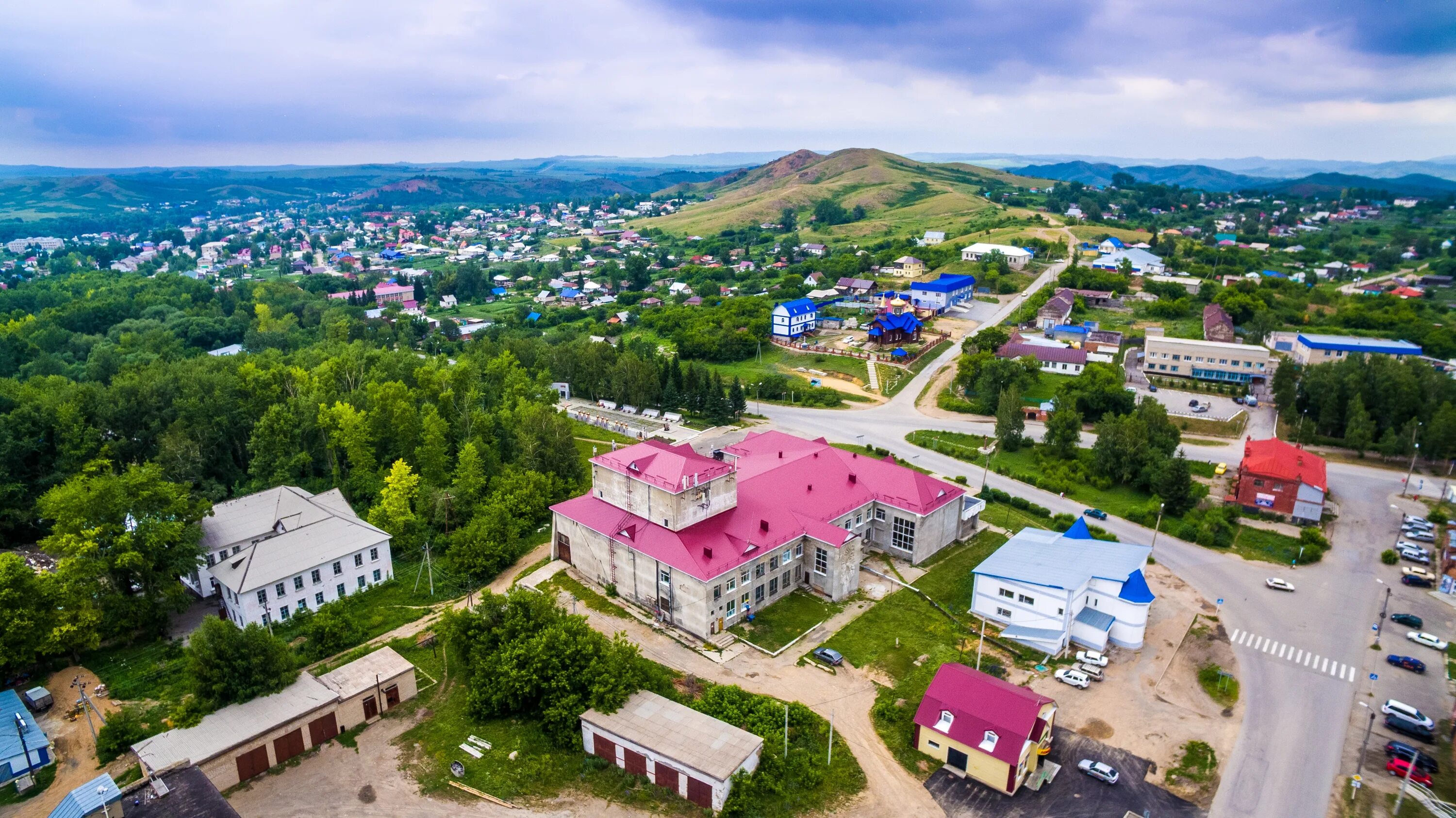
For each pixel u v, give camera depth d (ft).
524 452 401.70
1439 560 333.42
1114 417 476.13
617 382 580.71
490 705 231.71
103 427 399.03
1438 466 437.17
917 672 255.70
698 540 282.97
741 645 271.08
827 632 279.28
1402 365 482.28
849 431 513.04
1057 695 246.47
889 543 337.72
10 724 216.33
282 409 399.03
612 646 247.09
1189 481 377.50
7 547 349.20
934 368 642.63
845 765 214.28
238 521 319.88
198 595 311.06
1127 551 290.97
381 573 318.04
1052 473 426.92
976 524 364.79
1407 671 259.60
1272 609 297.74
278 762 214.48
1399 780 210.79
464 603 300.40
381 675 237.66
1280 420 505.66
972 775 212.02
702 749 206.49
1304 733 230.07
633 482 298.35
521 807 201.16
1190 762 217.97
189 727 211.00
